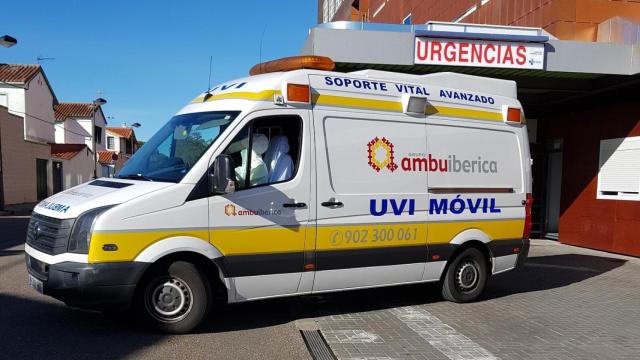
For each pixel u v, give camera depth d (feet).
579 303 22.62
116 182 16.75
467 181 21.24
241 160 16.65
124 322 17.03
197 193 15.83
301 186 17.40
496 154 22.25
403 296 22.75
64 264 14.70
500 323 19.13
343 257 18.25
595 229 39.14
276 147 17.38
